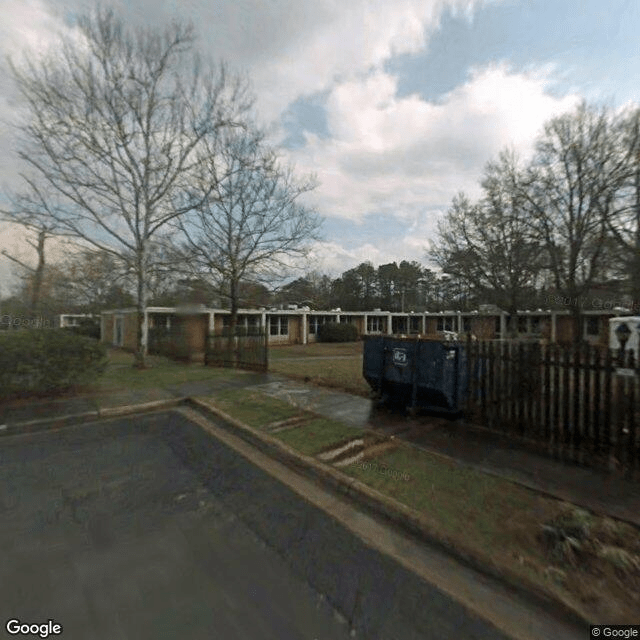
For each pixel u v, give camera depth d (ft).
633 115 52.21
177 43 35.50
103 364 25.80
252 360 36.83
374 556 8.36
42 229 34.91
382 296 205.16
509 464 12.64
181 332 50.16
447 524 9.06
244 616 6.83
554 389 14.30
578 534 8.35
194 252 46.70
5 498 11.59
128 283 46.57
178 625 6.63
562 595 6.79
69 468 13.98
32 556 8.64
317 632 6.46
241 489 12.05
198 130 39.42
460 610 6.74
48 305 76.89
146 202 37.50
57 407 21.12
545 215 61.62
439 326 125.29
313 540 9.12
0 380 21.22
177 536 9.51
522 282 69.97
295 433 16.35
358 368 38.09
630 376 12.23
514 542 8.32
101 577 7.92
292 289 62.34
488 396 16.66
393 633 6.39
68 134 32.73
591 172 56.54
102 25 32.19
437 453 13.74
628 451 12.24
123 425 19.17
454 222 79.20
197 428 18.29
